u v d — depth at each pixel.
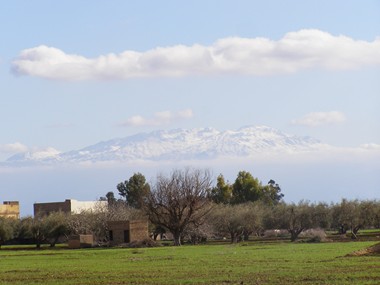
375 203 177.75
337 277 63.97
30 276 75.12
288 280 63.19
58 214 166.75
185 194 154.12
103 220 163.12
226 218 166.62
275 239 175.62
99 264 90.06
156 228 177.75
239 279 65.06
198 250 117.44
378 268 71.00
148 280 67.19
